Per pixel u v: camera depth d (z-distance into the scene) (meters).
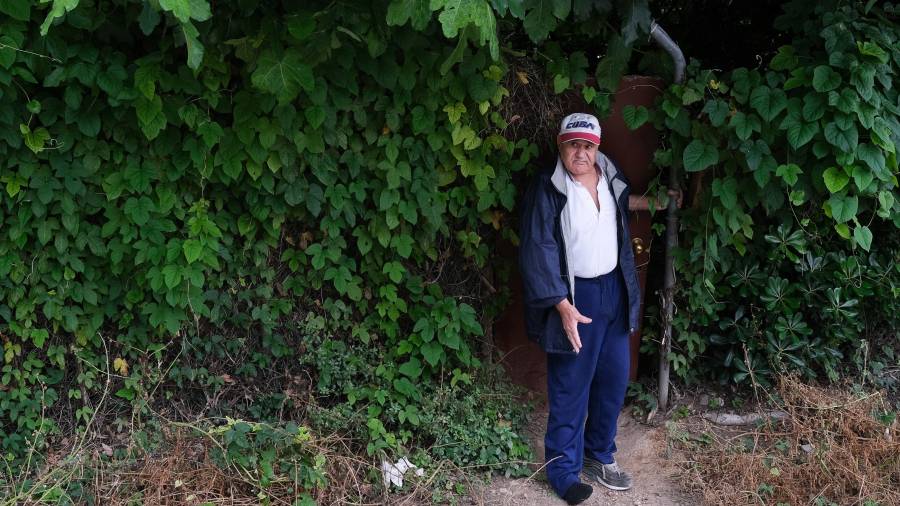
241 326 4.23
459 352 4.41
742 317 4.71
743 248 4.50
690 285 4.63
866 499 4.01
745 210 4.62
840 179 4.18
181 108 3.72
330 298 4.32
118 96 3.58
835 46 4.06
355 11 3.68
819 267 4.63
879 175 4.11
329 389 4.31
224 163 3.86
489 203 4.29
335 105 3.93
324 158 4.05
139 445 3.93
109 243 3.86
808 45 4.27
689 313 4.69
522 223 3.94
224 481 3.77
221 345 4.20
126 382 4.01
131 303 4.00
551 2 3.69
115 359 4.03
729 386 4.84
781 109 4.11
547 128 4.43
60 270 3.88
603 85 4.27
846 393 4.68
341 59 3.80
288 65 3.62
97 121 3.66
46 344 3.98
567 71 4.31
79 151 3.72
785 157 4.38
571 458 4.04
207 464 3.79
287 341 4.34
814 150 4.18
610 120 4.42
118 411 4.09
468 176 4.34
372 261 4.32
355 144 4.11
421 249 4.36
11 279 3.81
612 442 4.25
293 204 4.02
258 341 4.29
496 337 4.72
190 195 3.96
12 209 3.72
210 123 3.77
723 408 4.73
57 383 4.01
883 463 4.26
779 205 4.36
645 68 4.46
